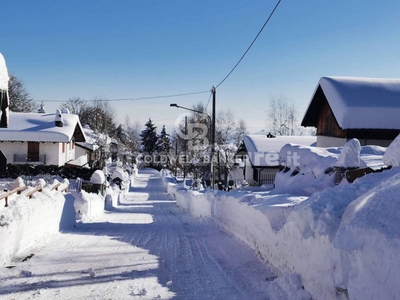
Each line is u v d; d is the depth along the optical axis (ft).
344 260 13.34
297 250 17.87
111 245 30.07
